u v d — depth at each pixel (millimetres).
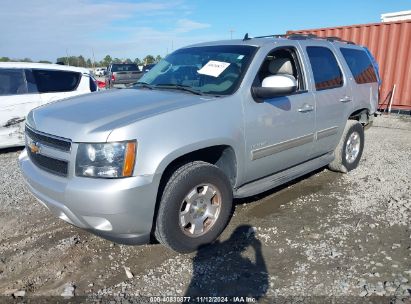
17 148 7621
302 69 4465
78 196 2807
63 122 3076
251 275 3059
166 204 3074
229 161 3639
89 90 8039
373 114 5996
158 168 2912
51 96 7520
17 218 4199
